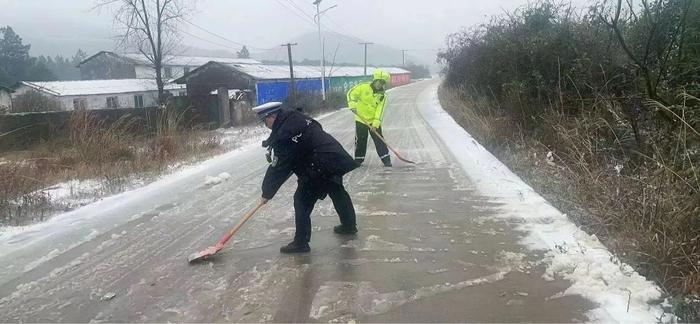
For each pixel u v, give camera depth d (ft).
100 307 13.20
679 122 18.99
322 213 21.22
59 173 31.04
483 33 53.72
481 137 40.24
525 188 24.08
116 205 24.06
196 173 32.07
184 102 62.64
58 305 13.39
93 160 33.86
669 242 14.02
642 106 22.76
